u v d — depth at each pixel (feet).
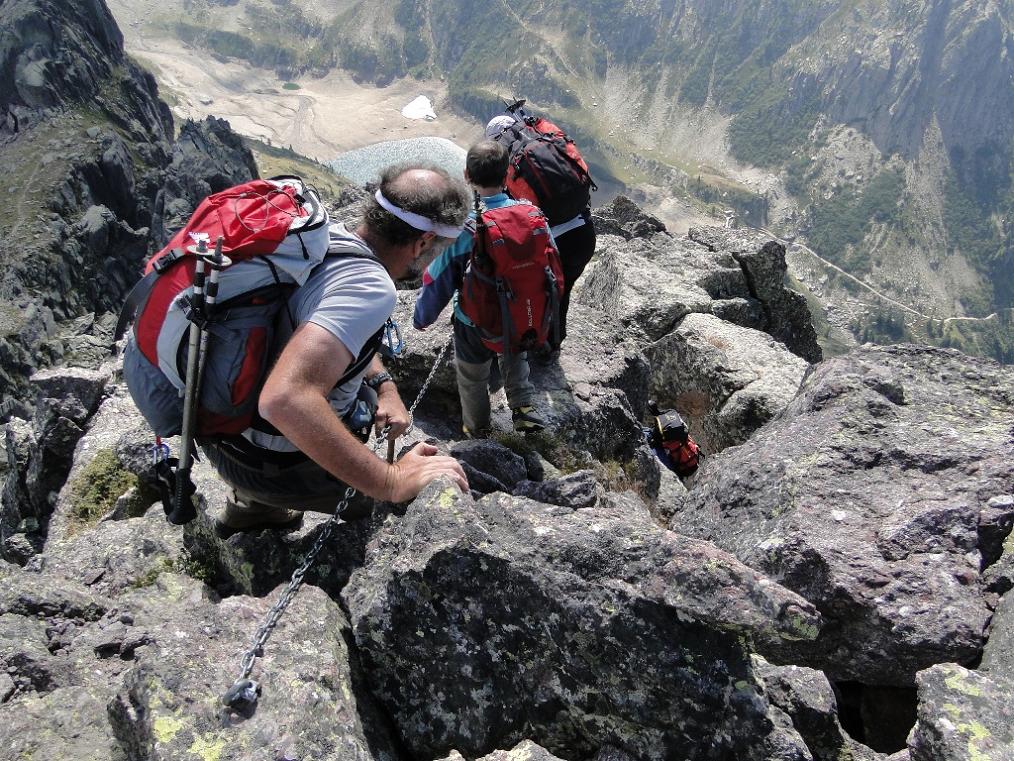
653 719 14.80
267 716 13.26
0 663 17.58
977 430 23.82
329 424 13.46
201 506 22.21
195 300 13.15
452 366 29.37
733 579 14.21
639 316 50.47
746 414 42.93
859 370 26.81
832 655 18.95
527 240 22.34
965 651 17.51
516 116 28.45
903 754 16.29
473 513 16.42
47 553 24.72
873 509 20.57
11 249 593.42
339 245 14.08
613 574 15.26
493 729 15.78
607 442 29.81
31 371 525.34
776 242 63.87
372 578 17.62
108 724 15.84
